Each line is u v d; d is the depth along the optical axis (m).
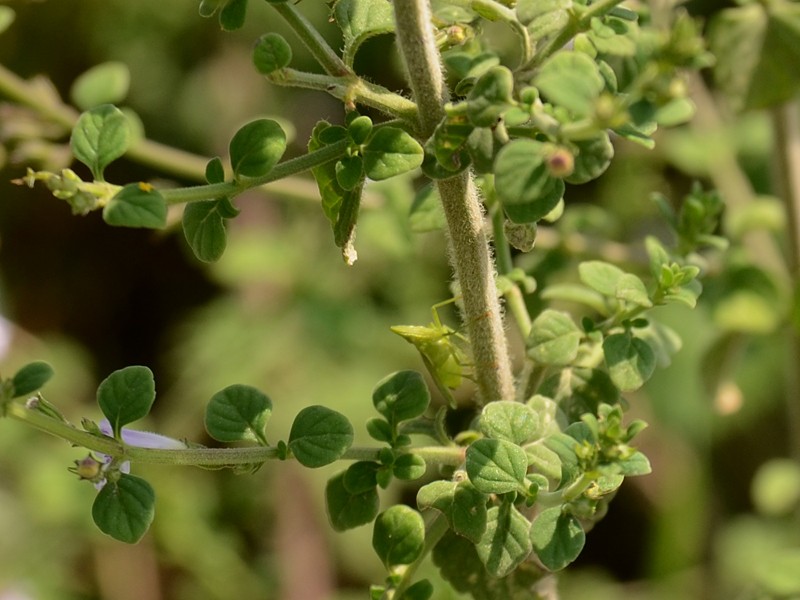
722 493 0.75
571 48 0.41
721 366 0.50
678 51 0.35
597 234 0.53
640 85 0.35
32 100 0.50
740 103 0.44
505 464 0.37
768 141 0.55
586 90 0.35
